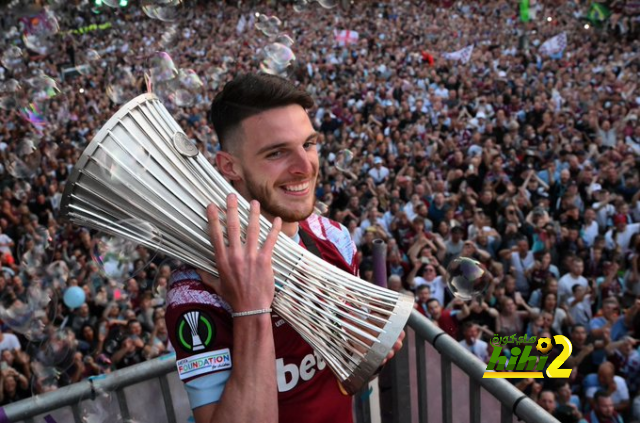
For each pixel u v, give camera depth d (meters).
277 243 0.96
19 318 2.17
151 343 4.09
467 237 5.77
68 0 15.21
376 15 20.08
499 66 13.16
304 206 0.97
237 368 0.83
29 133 6.85
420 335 1.54
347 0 20.52
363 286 1.02
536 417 1.17
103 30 16.53
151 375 1.49
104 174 0.88
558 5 17.05
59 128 8.42
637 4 14.46
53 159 7.37
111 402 1.45
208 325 0.89
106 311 4.21
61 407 1.40
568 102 9.99
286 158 0.94
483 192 6.45
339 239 1.20
